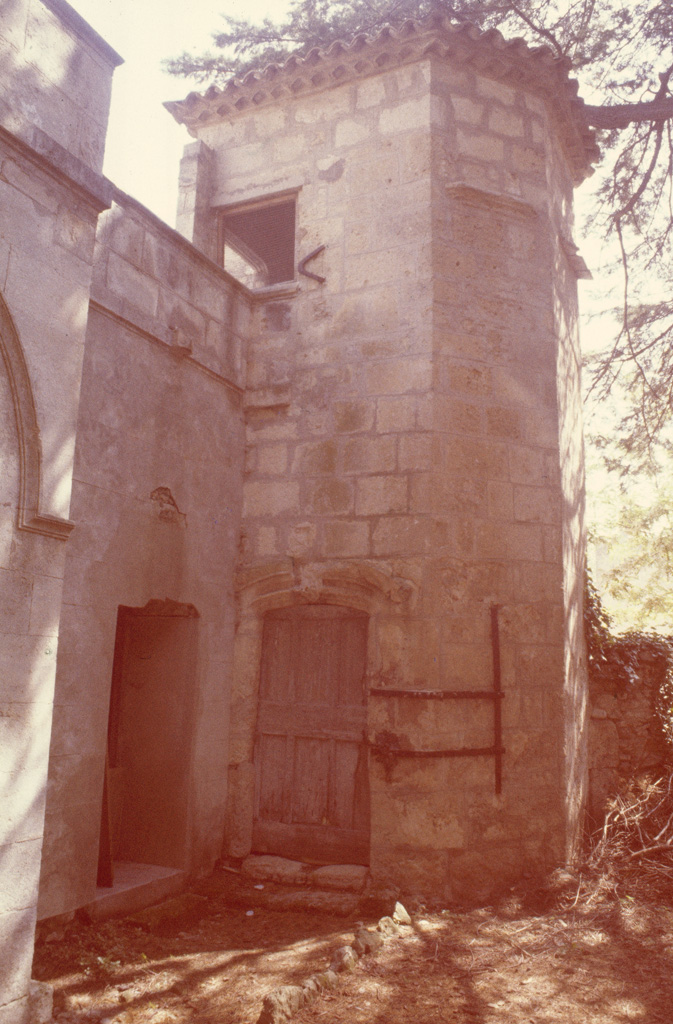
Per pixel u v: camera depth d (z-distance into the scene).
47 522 3.96
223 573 6.82
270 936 5.20
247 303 7.46
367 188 7.25
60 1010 3.97
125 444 5.66
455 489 6.48
